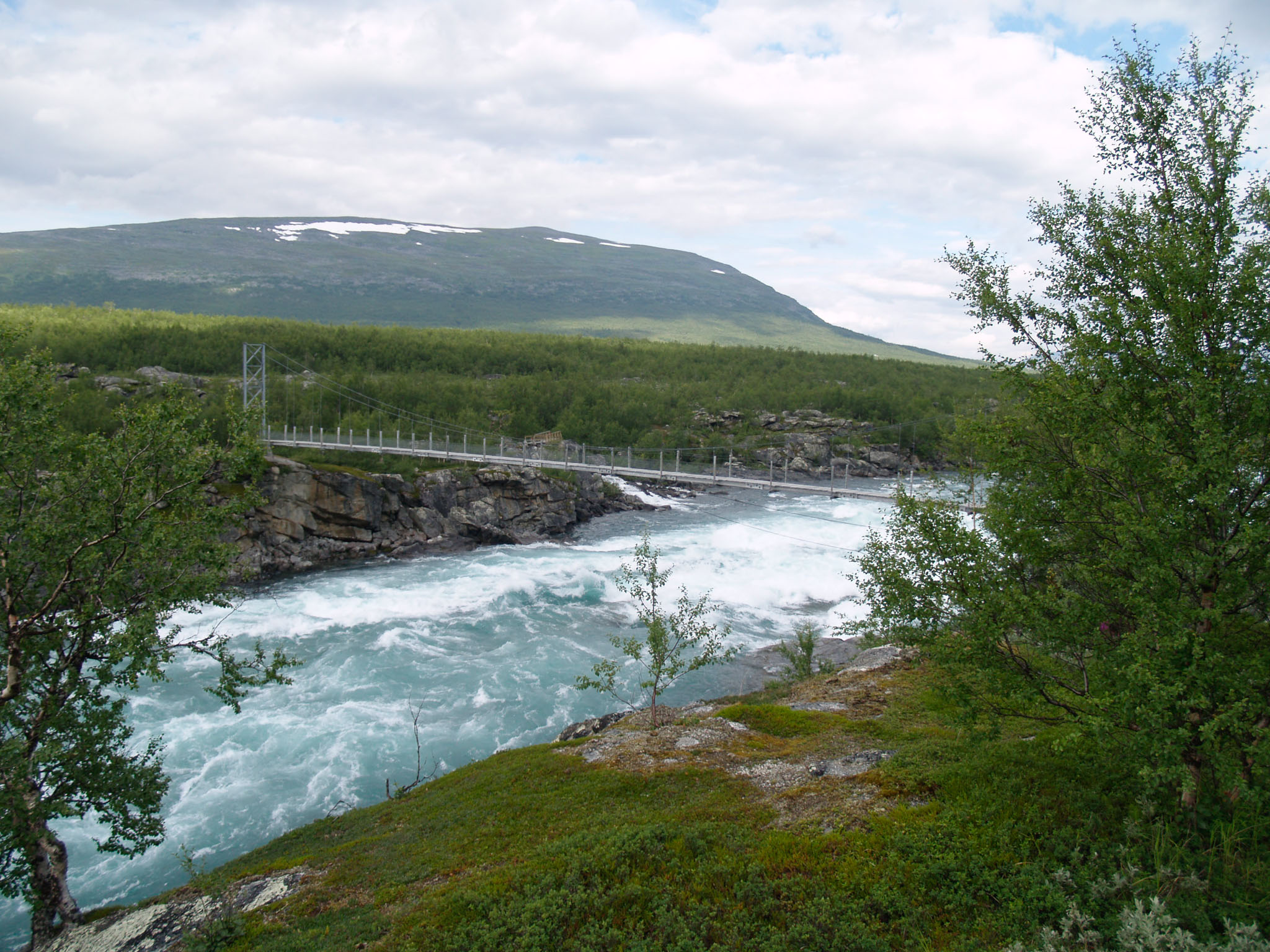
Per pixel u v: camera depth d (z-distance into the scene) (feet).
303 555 194.29
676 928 36.40
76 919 51.31
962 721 42.93
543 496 242.37
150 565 56.34
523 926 37.96
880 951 33.65
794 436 376.89
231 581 172.45
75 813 50.16
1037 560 42.16
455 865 47.83
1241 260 37.91
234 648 128.16
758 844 44.11
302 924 42.73
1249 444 35.29
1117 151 45.29
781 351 618.44
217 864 70.79
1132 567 37.73
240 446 61.00
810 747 62.18
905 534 46.44
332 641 133.80
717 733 68.08
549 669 119.96
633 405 378.53
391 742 94.17
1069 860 37.70
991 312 46.73
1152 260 39.50
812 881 39.32
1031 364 44.73
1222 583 36.68
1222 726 32.09
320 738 94.73
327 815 78.38
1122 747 37.45
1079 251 44.78
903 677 83.10
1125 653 35.73
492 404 358.43
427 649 129.80
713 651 73.92
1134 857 36.04
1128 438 37.78
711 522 256.73
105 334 332.60
